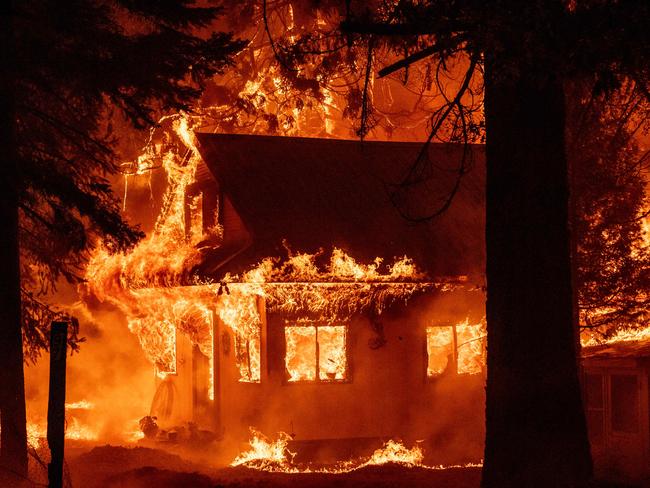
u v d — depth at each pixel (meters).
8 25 15.00
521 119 12.38
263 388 20.72
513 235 12.41
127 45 16.02
